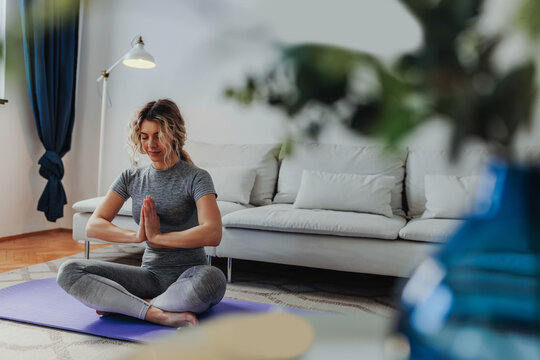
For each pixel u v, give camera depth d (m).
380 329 0.75
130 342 1.84
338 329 0.75
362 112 0.20
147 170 2.16
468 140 0.19
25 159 4.07
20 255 3.41
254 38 0.21
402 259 2.53
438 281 0.41
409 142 0.20
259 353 0.66
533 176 0.37
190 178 2.08
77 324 2.00
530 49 0.19
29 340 1.84
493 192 0.38
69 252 3.59
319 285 2.90
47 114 4.02
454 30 0.20
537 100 0.19
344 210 3.01
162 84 4.15
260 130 3.92
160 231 2.11
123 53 4.27
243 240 2.81
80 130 4.44
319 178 3.13
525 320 0.37
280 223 2.70
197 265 2.11
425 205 3.03
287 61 0.20
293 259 2.71
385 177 3.11
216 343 0.69
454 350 0.39
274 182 3.57
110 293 1.99
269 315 0.77
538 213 0.37
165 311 2.00
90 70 4.38
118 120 4.29
